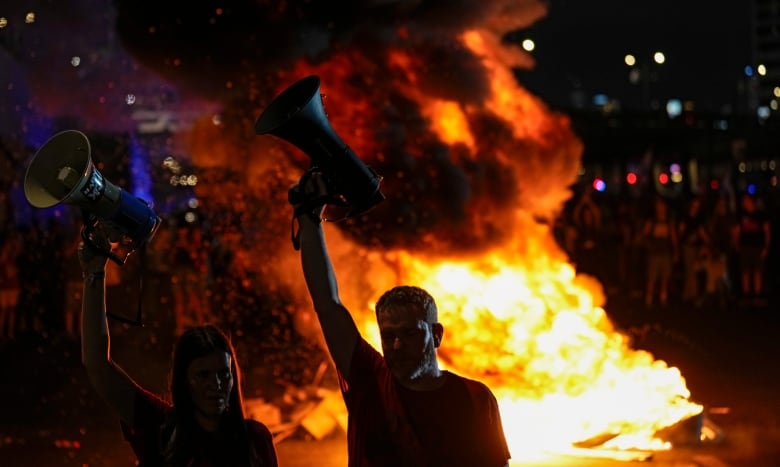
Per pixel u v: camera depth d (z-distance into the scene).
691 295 21.36
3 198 19.97
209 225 16.86
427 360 3.68
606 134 53.91
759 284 21.28
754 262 21.27
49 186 3.85
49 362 14.64
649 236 21.17
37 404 11.52
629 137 55.16
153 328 17.67
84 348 3.78
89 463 8.80
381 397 3.68
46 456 9.04
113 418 10.70
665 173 58.78
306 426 9.47
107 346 3.80
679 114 56.78
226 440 3.62
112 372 3.77
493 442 3.69
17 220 22.36
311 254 3.72
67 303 17.39
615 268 24.89
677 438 8.86
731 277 23.50
